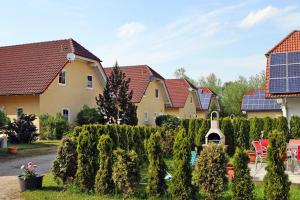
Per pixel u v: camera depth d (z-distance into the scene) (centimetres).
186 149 946
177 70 10675
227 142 2009
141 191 1038
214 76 10344
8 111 2923
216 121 1853
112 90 3075
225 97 6869
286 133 1880
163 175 990
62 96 3027
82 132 1077
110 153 1035
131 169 992
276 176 872
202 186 925
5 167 1627
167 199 966
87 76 3322
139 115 3909
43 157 1956
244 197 879
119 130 1558
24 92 2770
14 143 2342
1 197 1058
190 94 5100
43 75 2888
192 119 2072
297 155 1277
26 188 1102
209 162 924
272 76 2022
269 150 885
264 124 1962
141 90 3891
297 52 2119
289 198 877
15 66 3102
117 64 3125
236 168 892
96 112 3058
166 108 4656
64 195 1023
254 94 4722
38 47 3269
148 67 4206
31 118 2452
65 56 3039
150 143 996
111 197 997
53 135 2697
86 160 1064
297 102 1920
